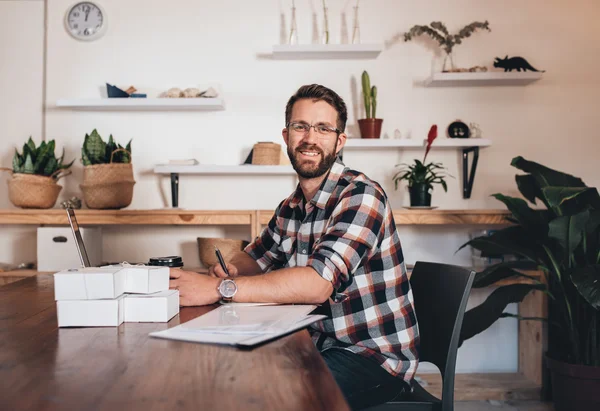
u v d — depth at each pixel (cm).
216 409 61
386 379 144
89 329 103
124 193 280
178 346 90
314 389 68
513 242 254
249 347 89
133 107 298
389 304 154
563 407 239
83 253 140
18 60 307
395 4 305
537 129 307
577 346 241
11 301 136
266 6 306
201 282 129
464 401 273
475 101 306
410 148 307
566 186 239
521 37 305
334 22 305
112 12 306
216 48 307
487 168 307
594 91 306
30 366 78
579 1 305
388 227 154
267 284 128
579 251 247
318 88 157
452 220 277
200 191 308
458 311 143
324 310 154
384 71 306
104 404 63
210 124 307
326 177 159
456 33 305
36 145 306
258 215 276
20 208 288
